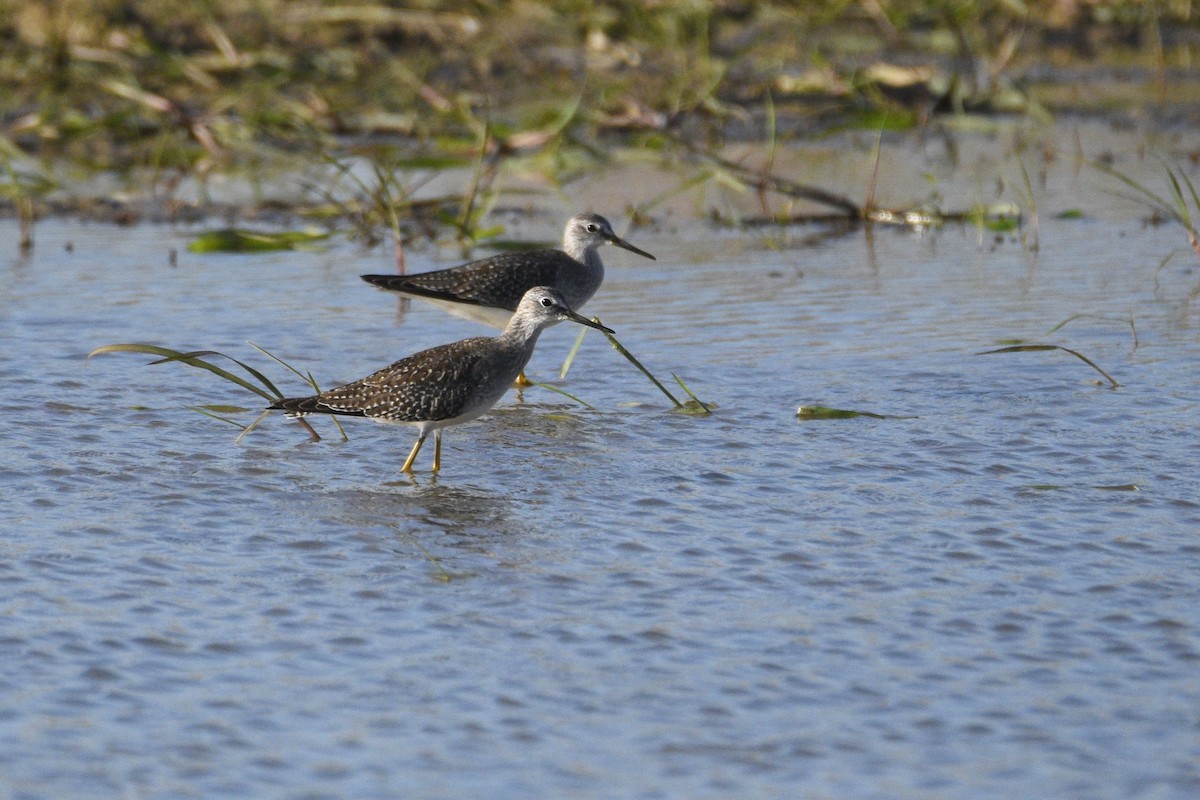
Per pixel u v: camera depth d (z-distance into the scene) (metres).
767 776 8.18
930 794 7.98
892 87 29.77
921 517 11.84
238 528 11.66
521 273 17.02
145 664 9.38
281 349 16.52
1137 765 8.25
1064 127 28.52
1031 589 10.49
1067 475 12.73
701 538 11.47
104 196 23.94
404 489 12.62
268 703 8.93
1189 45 33.03
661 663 9.47
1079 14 33.75
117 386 15.24
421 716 8.80
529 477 12.92
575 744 8.51
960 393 15.03
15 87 27.97
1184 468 12.82
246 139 25.86
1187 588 10.46
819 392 15.13
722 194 25.17
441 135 26.81
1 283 18.94
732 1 32.97
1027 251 21.16
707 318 18.03
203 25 29.89
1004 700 8.98
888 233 22.80
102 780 8.07
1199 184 24.17
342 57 29.50
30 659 9.39
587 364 16.41
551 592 10.52
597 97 28.41
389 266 20.42
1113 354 16.22
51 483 12.46
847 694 9.08
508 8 31.97
